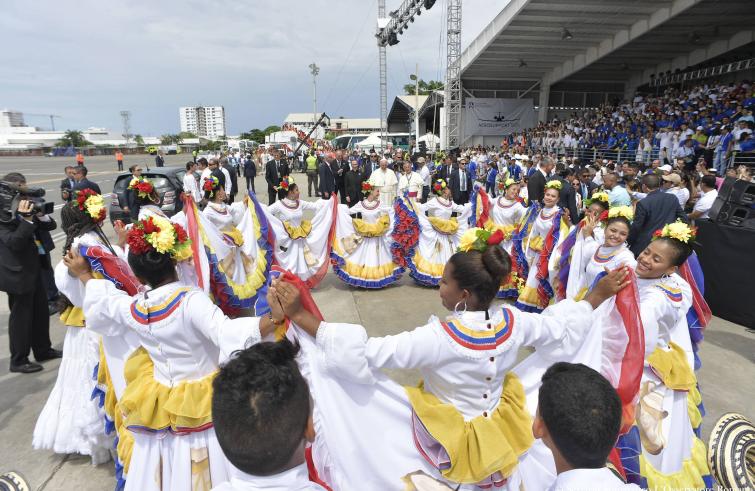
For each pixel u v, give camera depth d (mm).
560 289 4801
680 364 2814
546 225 6172
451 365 2064
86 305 2465
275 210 6930
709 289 6332
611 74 26969
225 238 5660
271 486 1271
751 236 5812
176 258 2461
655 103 20734
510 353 2107
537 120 29000
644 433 2658
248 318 2301
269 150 29828
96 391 3033
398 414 2189
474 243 2094
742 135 12633
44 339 4840
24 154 77125
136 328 2385
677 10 17109
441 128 29625
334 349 1999
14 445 3588
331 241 7258
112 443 3318
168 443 2410
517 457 2113
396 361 2020
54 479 3225
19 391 4316
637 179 8945
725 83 20750
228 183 14023
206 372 2482
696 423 2920
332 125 83562
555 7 17844
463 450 2057
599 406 1414
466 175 14102
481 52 23078
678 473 2654
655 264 2809
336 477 2123
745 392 4297
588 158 20812
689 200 8047
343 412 2109
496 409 2184
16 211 4234
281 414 1245
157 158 27062
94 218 3338
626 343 2373
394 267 7453
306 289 2076
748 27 19062
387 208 7590
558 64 25531
